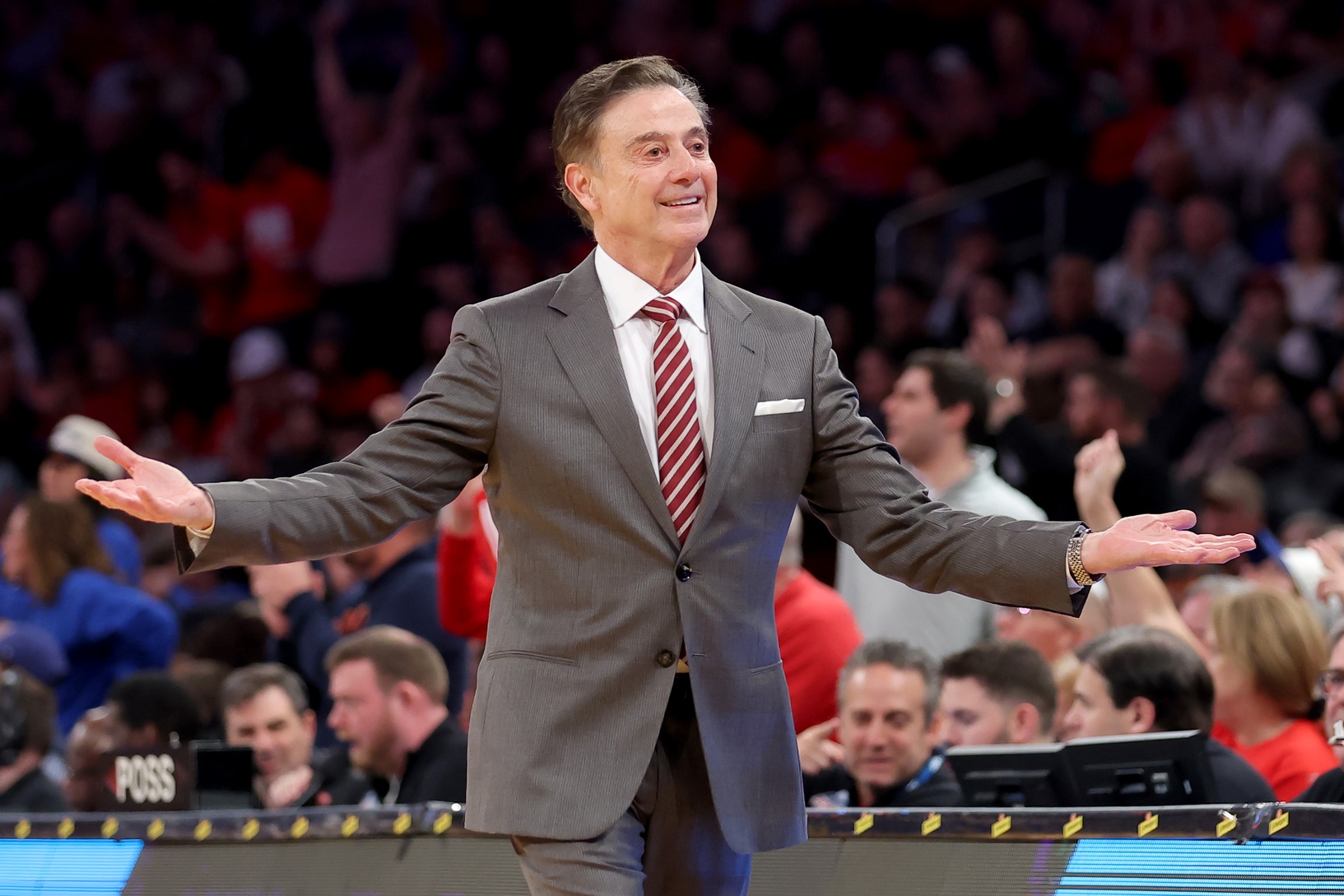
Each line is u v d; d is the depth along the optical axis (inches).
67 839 410.6
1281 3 1170.0
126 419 1357.0
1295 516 766.5
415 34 1461.6
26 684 546.9
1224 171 1073.5
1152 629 445.4
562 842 255.4
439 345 1268.5
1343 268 994.1
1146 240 1034.1
